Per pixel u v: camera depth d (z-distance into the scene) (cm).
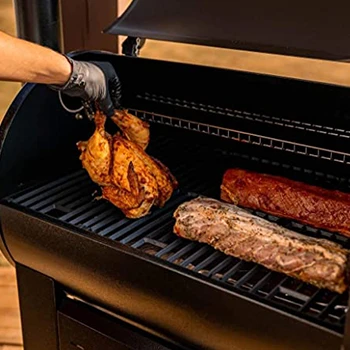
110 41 192
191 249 140
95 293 145
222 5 150
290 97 154
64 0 186
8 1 202
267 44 137
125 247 134
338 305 122
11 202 154
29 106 160
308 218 148
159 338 142
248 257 133
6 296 222
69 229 141
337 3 137
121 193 150
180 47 198
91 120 166
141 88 177
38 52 135
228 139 174
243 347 123
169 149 182
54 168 173
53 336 162
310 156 164
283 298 125
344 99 147
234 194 156
